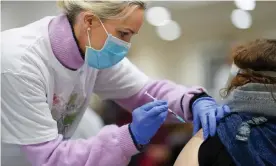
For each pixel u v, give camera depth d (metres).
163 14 3.94
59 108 1.36
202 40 4.61
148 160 1.78
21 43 1.17
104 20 1.17
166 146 1.81
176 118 1.55
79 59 1.26
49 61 1.22
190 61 4.77
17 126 1.12
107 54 1.23
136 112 1.13
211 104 1.36
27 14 2.73
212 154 0.99
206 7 4.33
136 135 1.09
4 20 2.79
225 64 4.32
